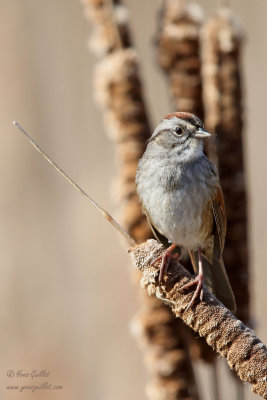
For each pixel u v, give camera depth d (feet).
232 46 23.43
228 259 23.93
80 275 44.73
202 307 17.31
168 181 24.86
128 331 42.73
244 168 23.93
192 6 24.80
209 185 24.26
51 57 48.57
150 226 25.45
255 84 46.06
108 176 46.60
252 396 34.50
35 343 42.27
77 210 46.52
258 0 46.39
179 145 24.72
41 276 45.11
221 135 23.63
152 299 23.18
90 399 40.75
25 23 48.49
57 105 48.19
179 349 23.06
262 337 40.47
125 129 24.25
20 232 46.24
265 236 43.32
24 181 47.26
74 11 48.52
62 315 43.83
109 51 24.49
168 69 24.49
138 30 47.50
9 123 47.78
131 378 41.60
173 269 17.88
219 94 23.56
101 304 43.65
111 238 45.19
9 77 47.93
